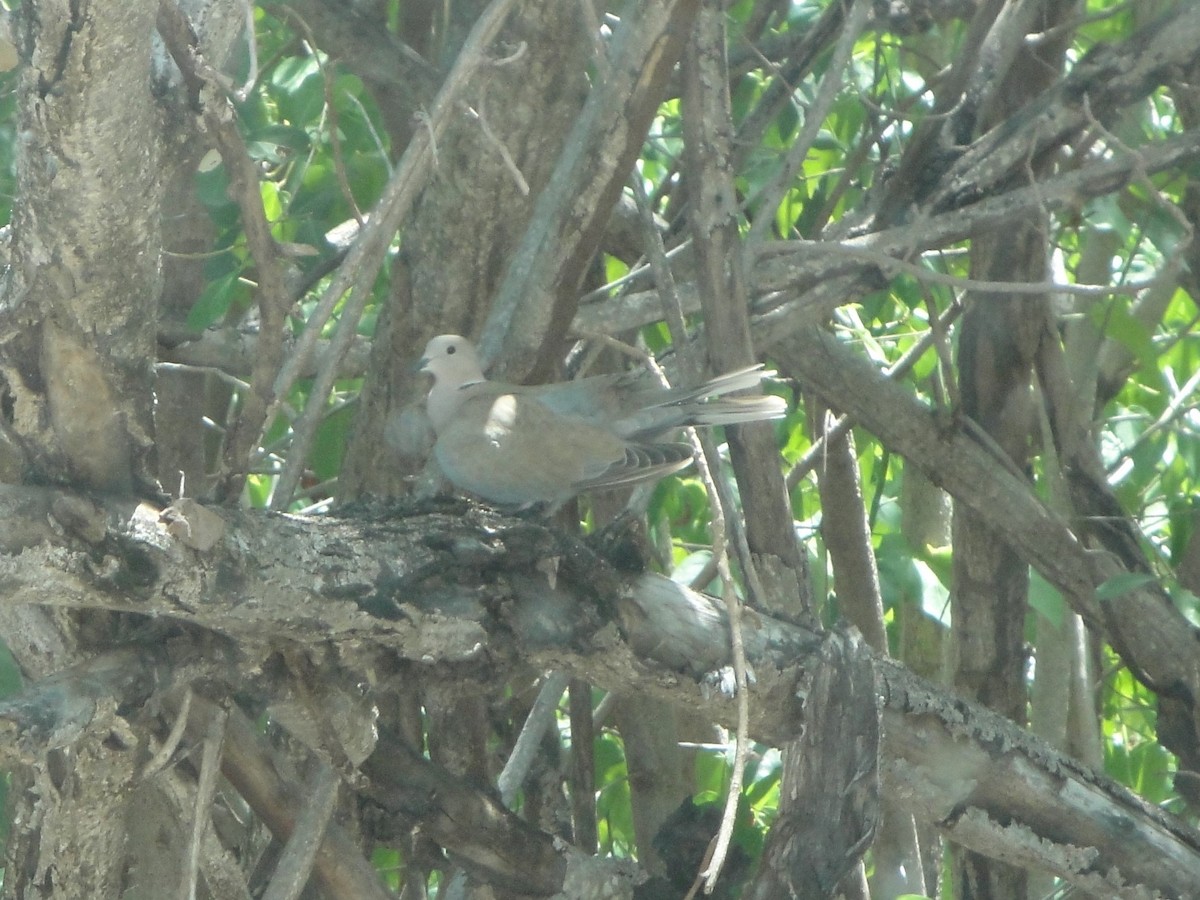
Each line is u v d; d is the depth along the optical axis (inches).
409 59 425.1
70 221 220.2
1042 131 418.3
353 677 287.0
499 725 450.0
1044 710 471.2
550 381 394.6
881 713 310.0
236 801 423.5
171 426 415.2
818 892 293.7
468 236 370.6
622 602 295.3
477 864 332.8
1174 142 417.7
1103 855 345.4
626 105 308.2
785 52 523.5
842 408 450.6
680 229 449.4
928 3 477.7
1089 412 470.3
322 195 422.3
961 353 469.4
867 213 435.5
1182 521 465.4
